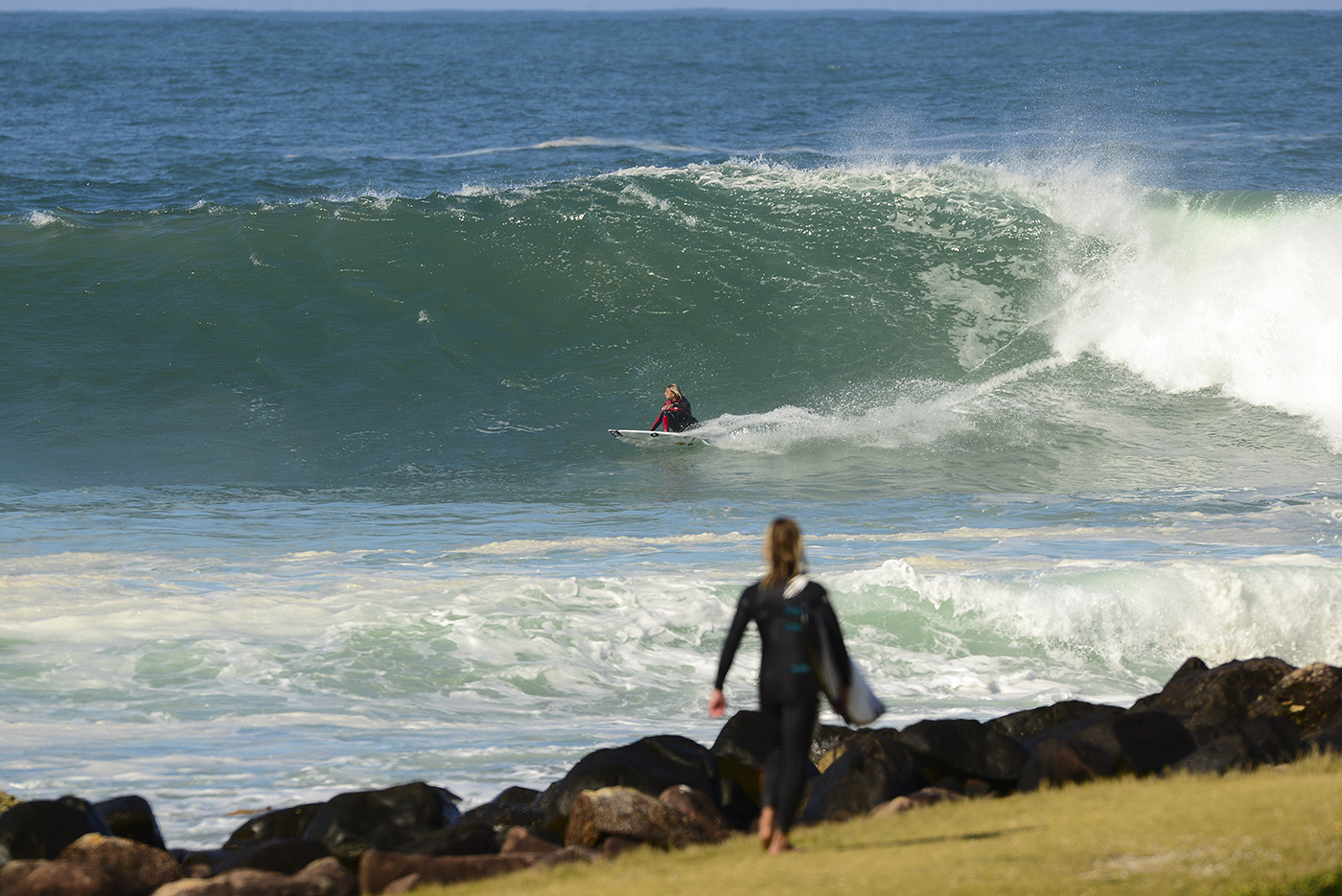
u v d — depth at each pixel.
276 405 83.00
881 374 91.88
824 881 17.92
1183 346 91.31
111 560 52.47
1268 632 45.16
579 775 26.84
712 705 21.28
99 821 24.84
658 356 93.12
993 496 68.69
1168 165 164.38
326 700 37.72
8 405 79.69
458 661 41.25
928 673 42.12
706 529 60.84
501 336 94.19
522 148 190.12
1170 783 23.59
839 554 54.66
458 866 22.23
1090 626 45.19
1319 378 86.00
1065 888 16.83
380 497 67.88
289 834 26.80
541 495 68.75
